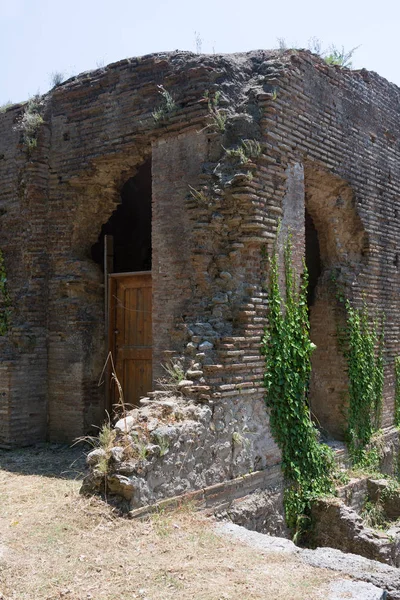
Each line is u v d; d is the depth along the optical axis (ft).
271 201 28.43
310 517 28.25
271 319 28.02
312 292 40.06
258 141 28.09
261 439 26.76
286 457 27.94
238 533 19.38
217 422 24.32
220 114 28.02
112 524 18.47
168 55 30.35
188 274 27.84
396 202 40.52
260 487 26.25
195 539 18.29
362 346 35.58
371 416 36.47
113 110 31.78
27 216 34.19
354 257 36.58
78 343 32.91
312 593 14.74
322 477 29.84
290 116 29.96
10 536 17.40
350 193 35.42
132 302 33.45
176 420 22.43
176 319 27.99
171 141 29.14
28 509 20.06
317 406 35.29
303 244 30.66
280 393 28.07
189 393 24.06
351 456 33.91
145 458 19.77
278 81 29.12
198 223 27.43
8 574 14.99
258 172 27.71
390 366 39.11
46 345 33.83
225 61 29.27
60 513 19.08
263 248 28.07
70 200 33.71
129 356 33.27
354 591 14.92
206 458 23.30
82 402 32.63
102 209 34.73
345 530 26.66
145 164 40.63
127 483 19.02
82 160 32.96
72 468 27.14
